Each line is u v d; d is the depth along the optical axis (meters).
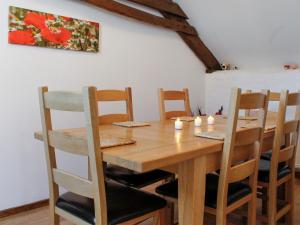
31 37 2.46
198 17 3.88
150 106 3.60
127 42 3.28
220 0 3.47
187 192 1.41
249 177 1.75
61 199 1.53
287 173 2.14
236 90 1.41
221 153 1.51
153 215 1.49
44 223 2.28
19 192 2.49
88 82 2.92
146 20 3.37
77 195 1.55
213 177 1.91
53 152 1.49
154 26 3.58
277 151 1.92
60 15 2.65
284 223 2.37
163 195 1.72
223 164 1.48
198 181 1.41
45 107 1.42
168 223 1.96
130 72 3.33
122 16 3.19
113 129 1.93
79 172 2.91
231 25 3.73
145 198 1.53
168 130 1.88
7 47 2.35
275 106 3.61
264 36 3.65
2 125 2.37
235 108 1.42
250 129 1.59
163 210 1.56
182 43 4.01
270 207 1.98
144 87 3.51
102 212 1.27
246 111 2.99
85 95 1.20
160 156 1.18
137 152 1.25
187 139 1.56
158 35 3.65
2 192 2.40
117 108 3.18
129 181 1.94
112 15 3.09
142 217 1.44
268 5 3.26
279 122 1.88
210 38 4.09
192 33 4.00
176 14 3.78
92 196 1.29
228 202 1.57
